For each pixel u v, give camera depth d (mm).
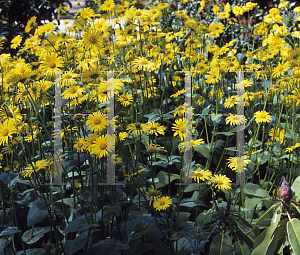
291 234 1311
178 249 1610
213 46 2891
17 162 1950
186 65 2869
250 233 1538
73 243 1496
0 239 1474
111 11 2658
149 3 4422
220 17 3680
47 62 1692
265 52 2773
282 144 2193
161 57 2574
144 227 1597
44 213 1467
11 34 4289
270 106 2635
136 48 2789
